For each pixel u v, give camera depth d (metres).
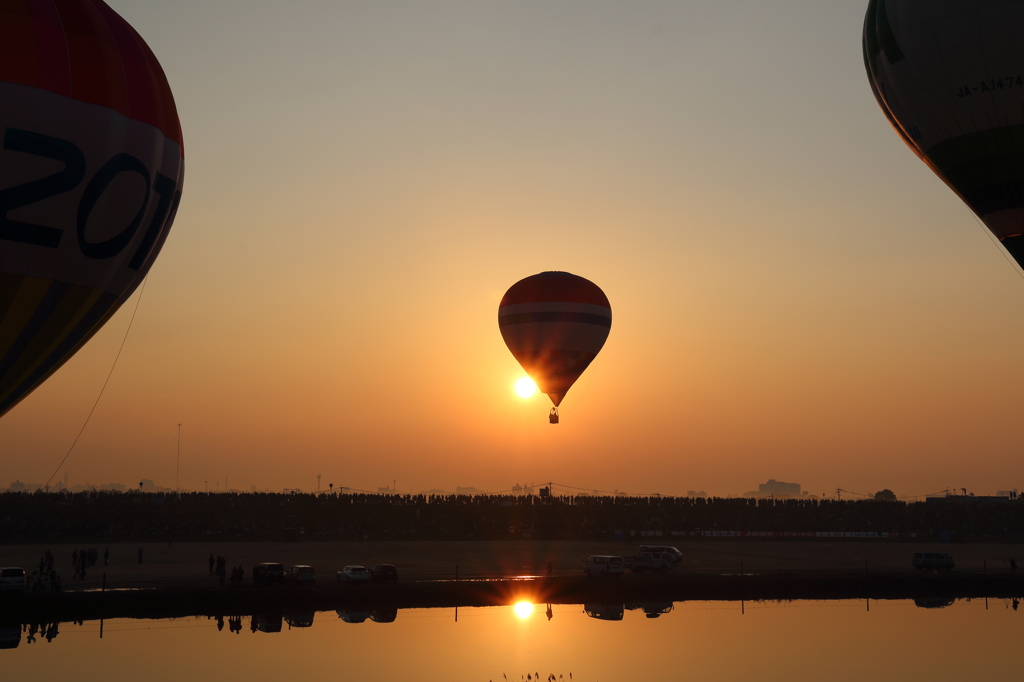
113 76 32.84
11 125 30.05
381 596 55.75
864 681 38.97
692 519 118.81
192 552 78.44
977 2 43.88
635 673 39.28
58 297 32.44
